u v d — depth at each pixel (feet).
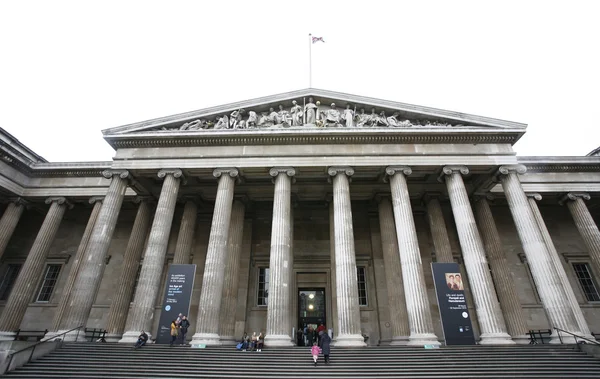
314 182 98.17
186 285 70.64
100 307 101.55
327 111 90.33
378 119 88.94
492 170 86.74
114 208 82.17
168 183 83.66
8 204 102.83
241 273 100.68
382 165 83.56
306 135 85.40
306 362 55.06
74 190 104.17
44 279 108.68
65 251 111.24
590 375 48.78
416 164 83.56
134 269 92.07
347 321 67.15
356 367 52.60
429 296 98.43
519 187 81.71
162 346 63.00
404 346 62.90
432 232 95.14
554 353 57.72
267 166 84.12
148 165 85.76
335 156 84.64
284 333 67.05
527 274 104.32
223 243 76.79
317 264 104.32
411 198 103.24
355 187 99.45
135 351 59.82
